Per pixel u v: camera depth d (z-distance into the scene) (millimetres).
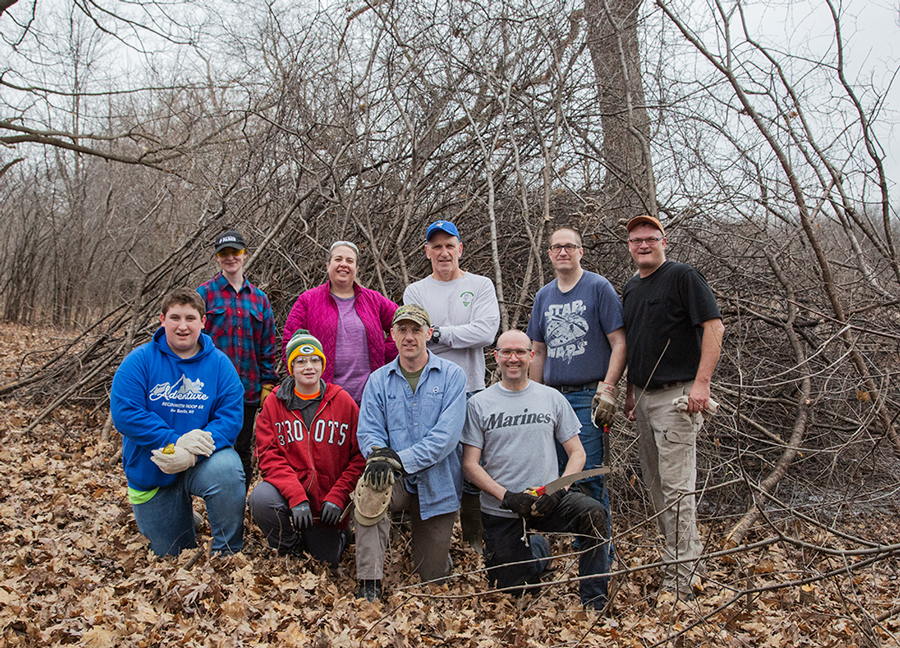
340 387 3754
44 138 10328
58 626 2621
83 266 14320
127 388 3426
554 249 3877
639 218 3584
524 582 3357
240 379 4074
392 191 6301
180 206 10367
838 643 2908
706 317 3381
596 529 3193
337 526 3574
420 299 4160
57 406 6203
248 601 3016
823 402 5031
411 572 3670
